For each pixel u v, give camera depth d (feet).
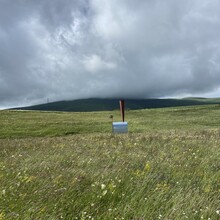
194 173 27.02
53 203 19.84
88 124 142.72
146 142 50.96
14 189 22.44
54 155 37.83
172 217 17.71
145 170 28.19
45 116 189.57
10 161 35.78
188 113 205.36
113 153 39.11
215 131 71.56
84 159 34.37
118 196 21.09
